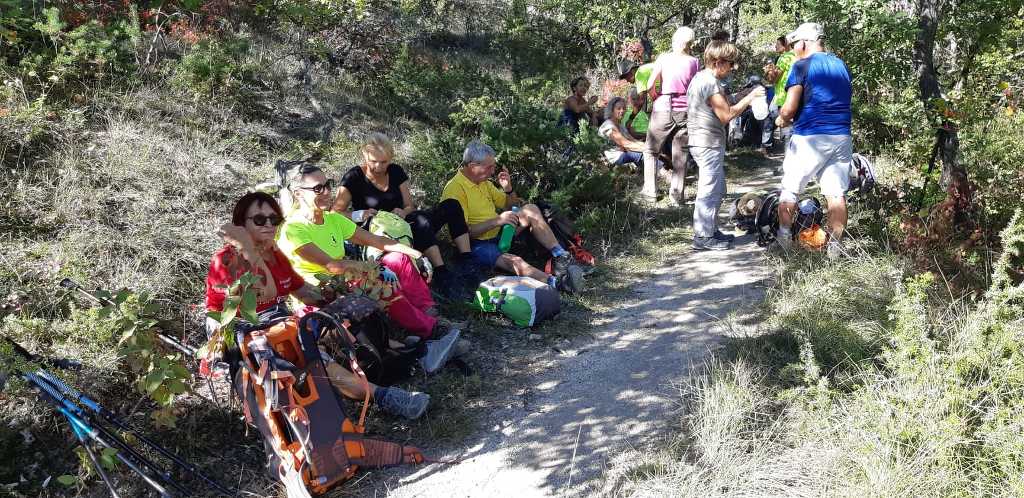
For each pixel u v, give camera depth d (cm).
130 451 372
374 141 584
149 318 418
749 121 1072
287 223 488
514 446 420
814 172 613
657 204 813
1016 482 339
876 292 529
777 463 379
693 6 1488
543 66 1457
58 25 712
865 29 812
